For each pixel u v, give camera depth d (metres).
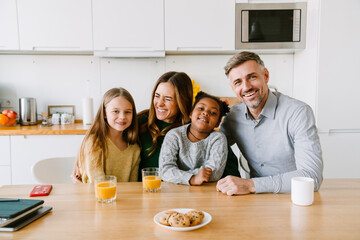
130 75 2.79
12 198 0.89
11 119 2.49
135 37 2.45
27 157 2.31
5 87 2.75
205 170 1.10
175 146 1.27
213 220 0.76
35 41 2.43
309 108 1.22
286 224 0.73
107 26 2.44
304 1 2.44
